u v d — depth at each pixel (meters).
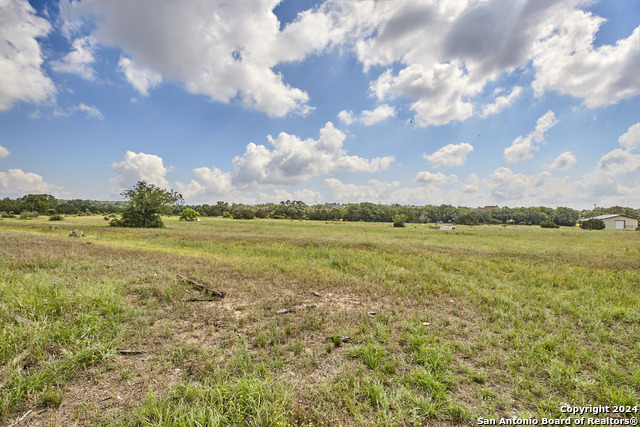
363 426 2.83
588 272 10.91
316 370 3.92
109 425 2.73
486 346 4.69
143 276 8.55
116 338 4.50
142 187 39.53
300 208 125.25
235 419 2.86
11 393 3.02
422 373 3.68
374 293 7.81
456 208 127.56
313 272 10.09
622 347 4.73
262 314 6.05
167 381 3.55
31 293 5.97
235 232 31.08
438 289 8.34
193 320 5.62
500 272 10.98
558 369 3.83
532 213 109.12
